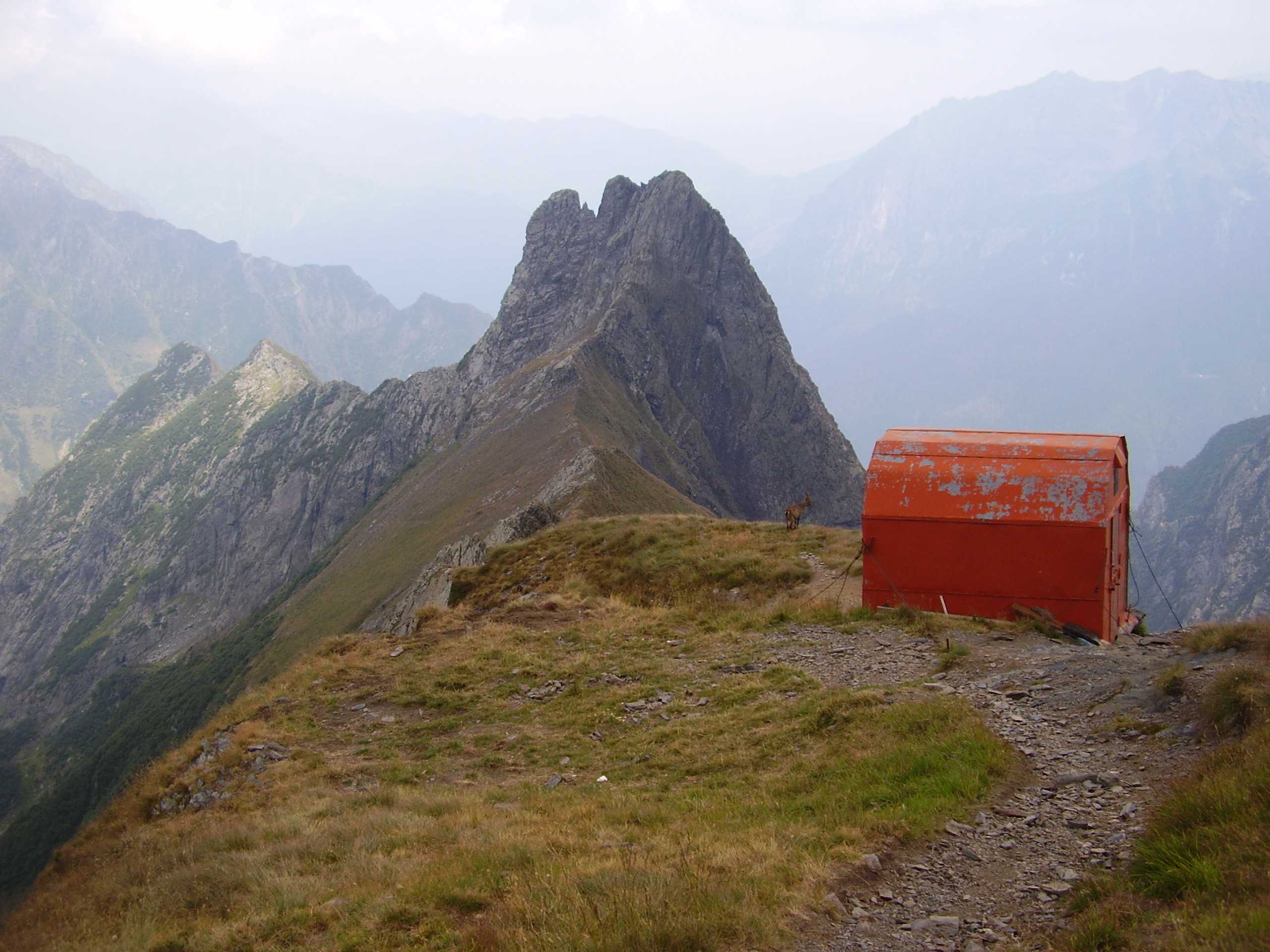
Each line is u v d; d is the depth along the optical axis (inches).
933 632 764.6
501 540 1764.3
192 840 561.3
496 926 333.1
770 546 1176.8
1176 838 328.2
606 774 585.9
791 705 638.5
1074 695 542.0
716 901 328.2
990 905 331.6
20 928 543.5
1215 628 619.2
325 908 390.6
